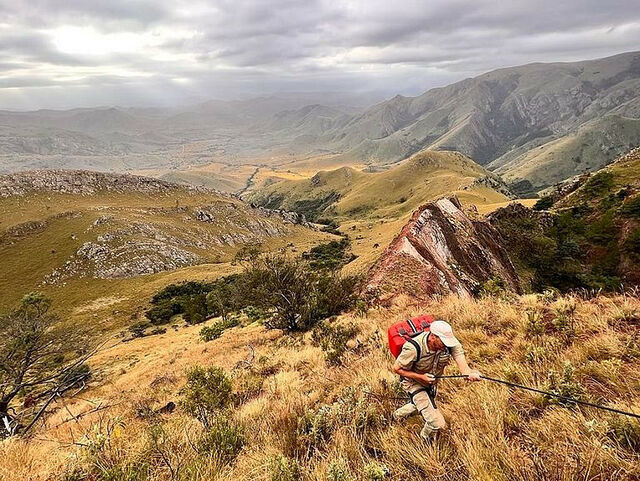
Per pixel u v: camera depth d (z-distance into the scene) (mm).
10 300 119062
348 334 11484
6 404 12828
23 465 5113
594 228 56812
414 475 3297
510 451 3115
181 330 65250
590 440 3061
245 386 9055
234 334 30812
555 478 2801
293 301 21562
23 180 186750
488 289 13297
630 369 4258
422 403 3678
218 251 174250
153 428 5379
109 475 4020
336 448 4016
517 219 57500
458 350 3592
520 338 6117
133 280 127188
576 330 5930
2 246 143125
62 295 119125
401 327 3891
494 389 4348
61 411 13422
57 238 146375
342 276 23141
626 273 50500
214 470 4000
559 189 100812
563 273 45469
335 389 6496
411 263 17688
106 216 159125
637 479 2623
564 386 3898
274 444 4574
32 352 17109
